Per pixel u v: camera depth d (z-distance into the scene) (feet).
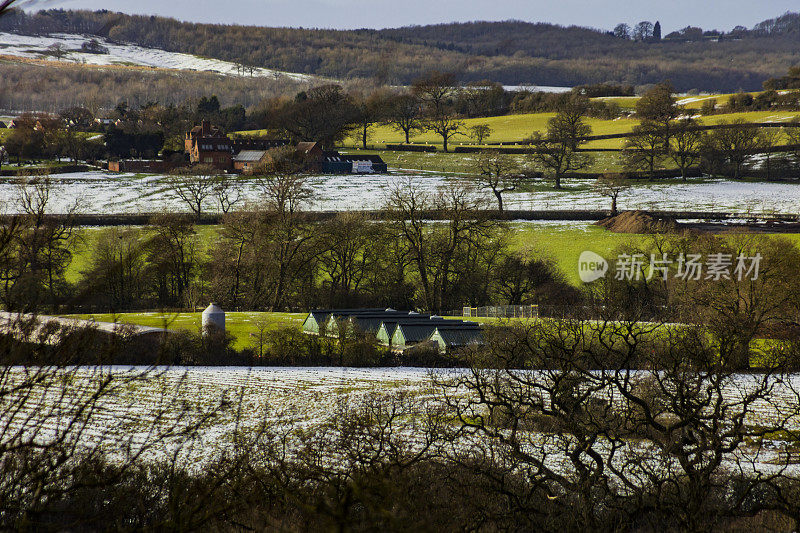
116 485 28.17
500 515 47.03
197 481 30.91
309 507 29.71
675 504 47.21
